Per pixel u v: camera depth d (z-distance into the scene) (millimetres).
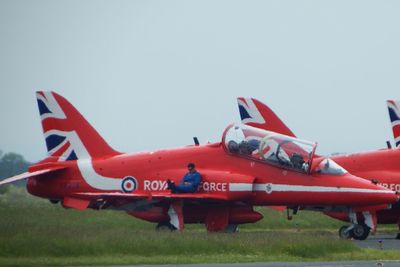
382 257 97688
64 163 146875
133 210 139250
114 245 94312
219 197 135000
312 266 87438
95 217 152875
